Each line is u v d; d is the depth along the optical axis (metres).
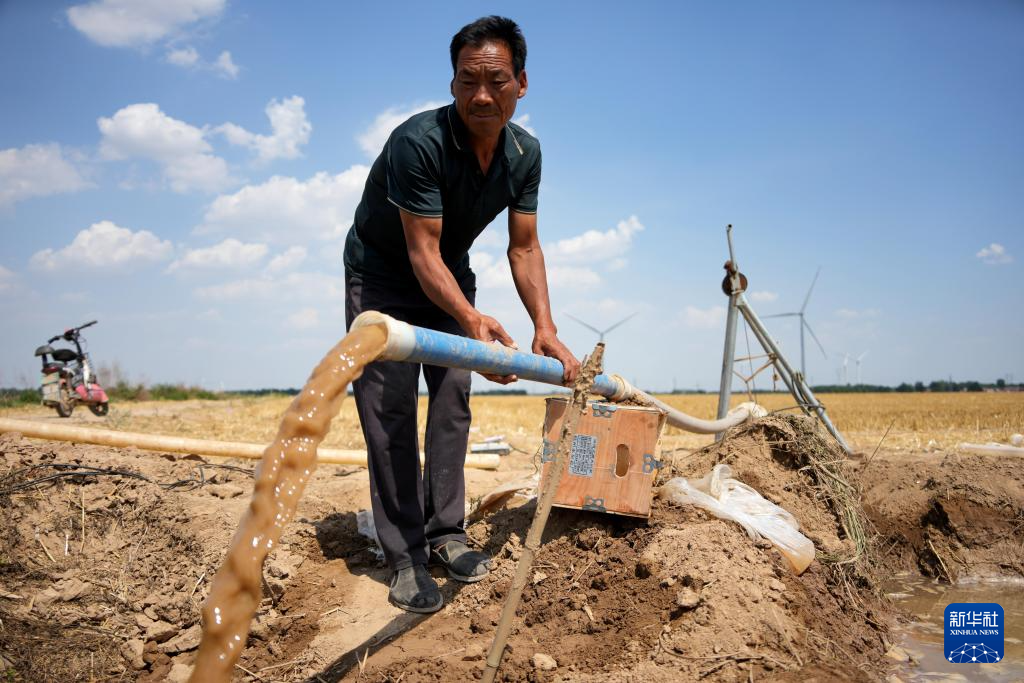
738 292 6.29
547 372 3.05
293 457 1.85
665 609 2.83
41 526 3.85
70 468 4.23
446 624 3.22
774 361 6.20
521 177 3.48
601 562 3.25
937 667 2.95
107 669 3.17
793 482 4.18
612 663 2.60
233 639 1.64
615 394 3.87
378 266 3.62
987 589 4.30
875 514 4.96
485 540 3.81
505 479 5.41
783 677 2.43
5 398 19.16
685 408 28.98
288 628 3.35
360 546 4.03
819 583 3.31
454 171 3.19
